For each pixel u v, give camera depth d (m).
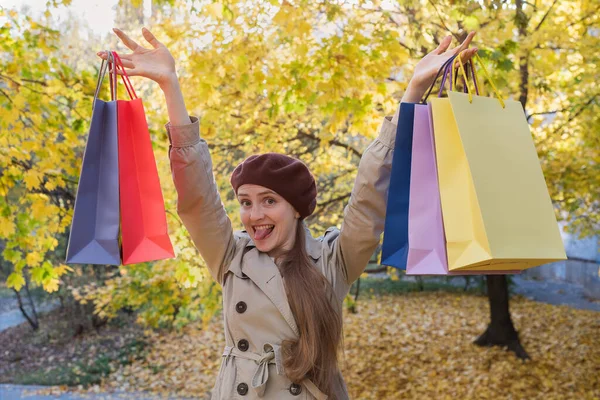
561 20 6.25
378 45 4.97
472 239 1.52
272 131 6.48
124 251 1.64
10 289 15.58
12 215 4.97
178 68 5.50
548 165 7.50
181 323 8.42
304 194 2.02
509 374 8.77
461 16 4.83
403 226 1.69
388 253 1.68
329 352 1.88
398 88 5.32
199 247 2.03
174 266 6.66
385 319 12.92
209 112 5.48
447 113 1.63
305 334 1.84
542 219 1.54
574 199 8.41
